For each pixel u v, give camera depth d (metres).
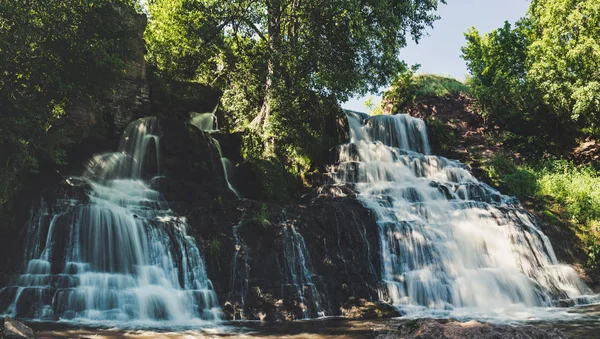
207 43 27.36
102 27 17.73
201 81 28.83
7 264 14.14
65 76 17.06
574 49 29.98
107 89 18.44
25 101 16.05
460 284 17.05
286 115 24.77
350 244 17.33
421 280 16.84
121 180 19.19
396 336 9.01
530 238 20.02
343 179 23.34
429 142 30.23
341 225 17.58
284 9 26.64
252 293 14.98
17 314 12.68
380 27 26.73
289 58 24.86
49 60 16.59
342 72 25.70
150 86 24.06
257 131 25.00
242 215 17.08
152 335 11.34
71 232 14.66
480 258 18.73
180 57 29.00
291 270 15.99
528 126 33.25
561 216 22.69
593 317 14.64
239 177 23.06
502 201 23.27
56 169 18.44
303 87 26.06
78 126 19.30
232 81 26.86
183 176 20.33
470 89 37.34
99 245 14.80
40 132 16.30
